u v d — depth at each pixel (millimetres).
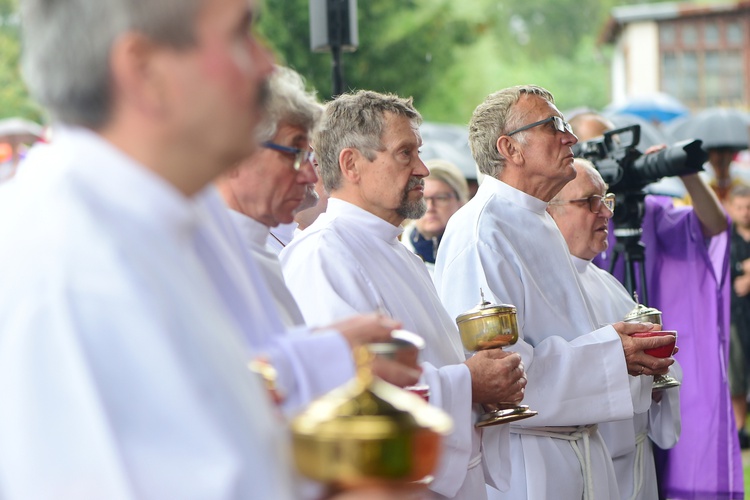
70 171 1711
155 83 1742
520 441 4684
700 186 6664
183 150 1789
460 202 7094
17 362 1563
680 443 6512
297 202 3309
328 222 4180
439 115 24922
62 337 1566
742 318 10727
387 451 1596
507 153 4965
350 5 7121
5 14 23750
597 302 5609
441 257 4988
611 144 6148
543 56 40156
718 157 12062
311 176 3318
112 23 1721
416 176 4223
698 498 6465
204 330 1663
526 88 5039
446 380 3881
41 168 1751
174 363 1606
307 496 1736
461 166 10492
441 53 24125
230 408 1644
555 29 40312
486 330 4012
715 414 6492
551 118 4949
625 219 6098
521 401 4410
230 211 3225
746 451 10508
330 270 3996
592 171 5641
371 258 4129
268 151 3213
